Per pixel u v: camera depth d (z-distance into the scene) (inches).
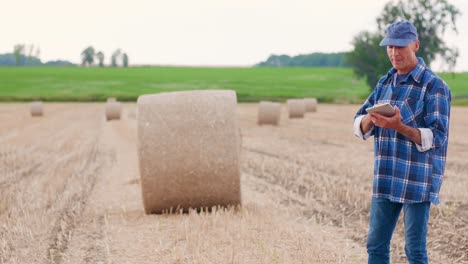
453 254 282.7
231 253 276.7
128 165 612.4
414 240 190.9
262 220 338.0
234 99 371.6
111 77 3597.4
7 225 344.2
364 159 619.5
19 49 6446.9
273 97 2682.1
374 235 198.4
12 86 3132.4
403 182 189.0
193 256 271.1
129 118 1507.1
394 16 2847.0
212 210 361.1
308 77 3595.0
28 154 717.3
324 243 299.4
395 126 182.2
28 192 455.2
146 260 273.4
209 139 365.4
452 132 960.9
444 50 2770.7
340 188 445.1
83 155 709.9
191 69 4249.5
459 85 2898.6
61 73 3846.0
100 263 272.8
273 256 269.7
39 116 1601.9
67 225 347.6
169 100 370.0
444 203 380.8
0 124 1280.8
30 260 279.0
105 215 367.6
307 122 1283.2
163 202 369.1
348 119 1392.7
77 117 1567.4
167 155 363.9
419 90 189.0
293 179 502.9
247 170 555.8
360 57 2970.0
